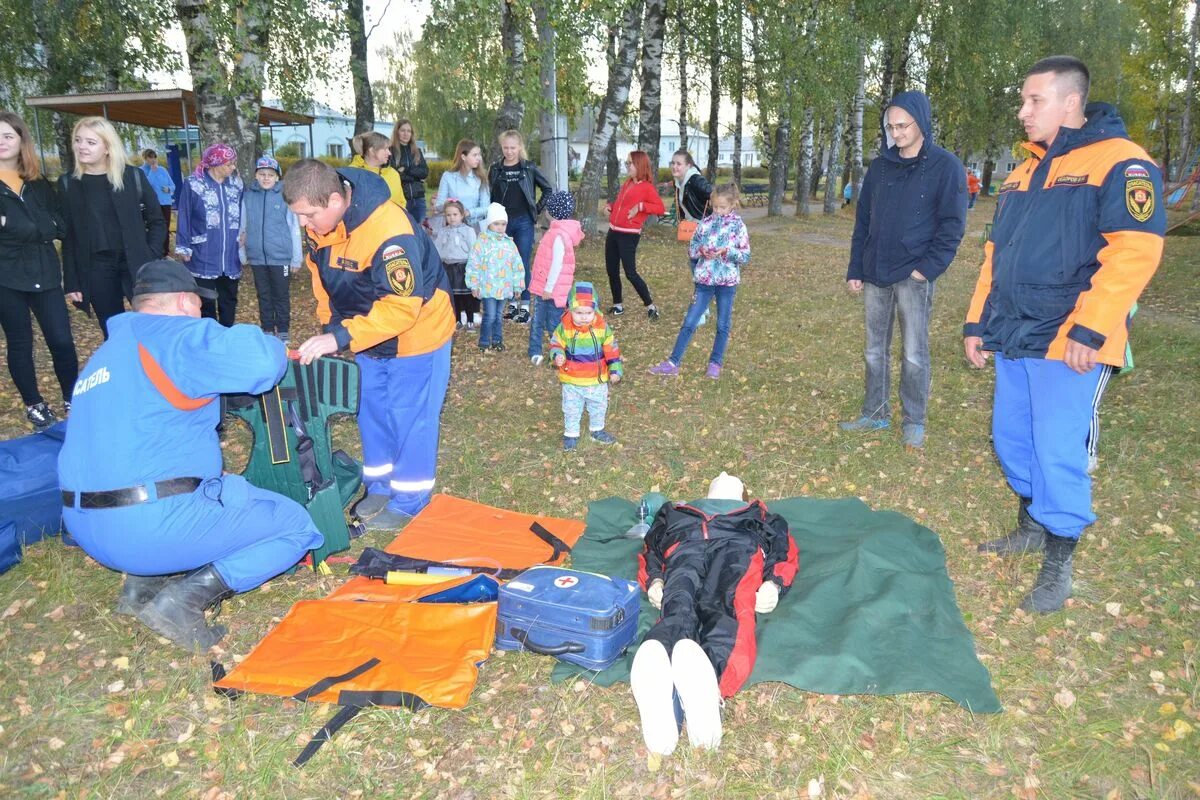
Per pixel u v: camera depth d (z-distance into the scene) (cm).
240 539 347
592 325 556
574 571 361
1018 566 415
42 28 1909
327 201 379
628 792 273
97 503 314
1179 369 758
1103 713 309
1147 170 329
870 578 394
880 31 2222
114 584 394
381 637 338
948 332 944
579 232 759
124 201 587
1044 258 356
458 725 302
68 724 301
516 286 830
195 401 323
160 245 625
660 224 2233
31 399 575
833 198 2988
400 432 454
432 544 432
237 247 787
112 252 594
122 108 1689
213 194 761
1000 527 461
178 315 338
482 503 497
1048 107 350
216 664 325
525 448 580
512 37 1380
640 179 948
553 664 338
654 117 1911
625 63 1652
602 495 510
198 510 327
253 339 317
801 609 368
